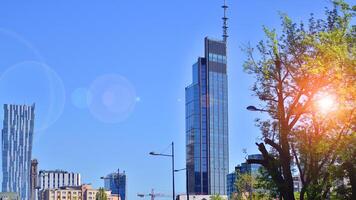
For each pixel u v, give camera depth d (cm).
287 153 3284
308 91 3156
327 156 3334
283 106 3338
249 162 3394
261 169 4375
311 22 3291
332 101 2986
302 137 3344
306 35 3145
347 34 2702
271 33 3378
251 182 7531
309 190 3619
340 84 2727
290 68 3294
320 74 2922
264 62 3466
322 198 3709
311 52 3173
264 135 3659
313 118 3192
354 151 3106
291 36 3306
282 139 3306
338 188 4184
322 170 3628
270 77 3422
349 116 2842
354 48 2570
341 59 2577
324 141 3142
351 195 3956
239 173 8038
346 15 2744
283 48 3347
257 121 3678
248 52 3525
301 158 3534
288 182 3259
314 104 3120
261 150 3372
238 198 7925
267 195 4728
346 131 3033
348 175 3500
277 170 3309
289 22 3334
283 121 3309
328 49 2622
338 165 3525
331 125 3022
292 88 3341
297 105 3247
